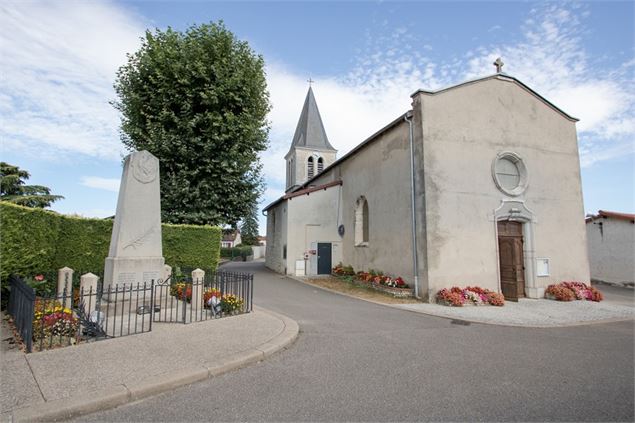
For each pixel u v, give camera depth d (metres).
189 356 4.88
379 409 3.63
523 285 12.72
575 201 13.93
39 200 22.27
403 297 11.66
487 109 12.87
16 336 5.56
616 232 17.52
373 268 14.70
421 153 11.66
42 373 4.15
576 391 4.22
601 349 6.15
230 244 58.81
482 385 4.35
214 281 10.48
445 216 11.52
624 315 9.59
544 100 13.98
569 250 13.40
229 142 13.42
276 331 6.32
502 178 13.02
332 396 3.93
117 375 4.15
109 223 10.42
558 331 7.66
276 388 4.12
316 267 18.69
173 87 12.85
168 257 11.59
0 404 3.39
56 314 5.57
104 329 6.29
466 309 9.97
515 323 8.34
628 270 16.92
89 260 9.91
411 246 11.97
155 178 8.82
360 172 16.53
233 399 3.81
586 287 12.76
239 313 7.85
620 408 3.77
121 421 3.31
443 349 5.93
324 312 8.92
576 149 14.37
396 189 13.13
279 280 16.41
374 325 7.62
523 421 3.46
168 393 3.95
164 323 6.82
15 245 7.34
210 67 13.09
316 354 5.46
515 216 12.55
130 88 13.38
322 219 19.05
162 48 12.90
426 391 4.12
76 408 3.41
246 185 14.10
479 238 11.91
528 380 4.55
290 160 36.91
